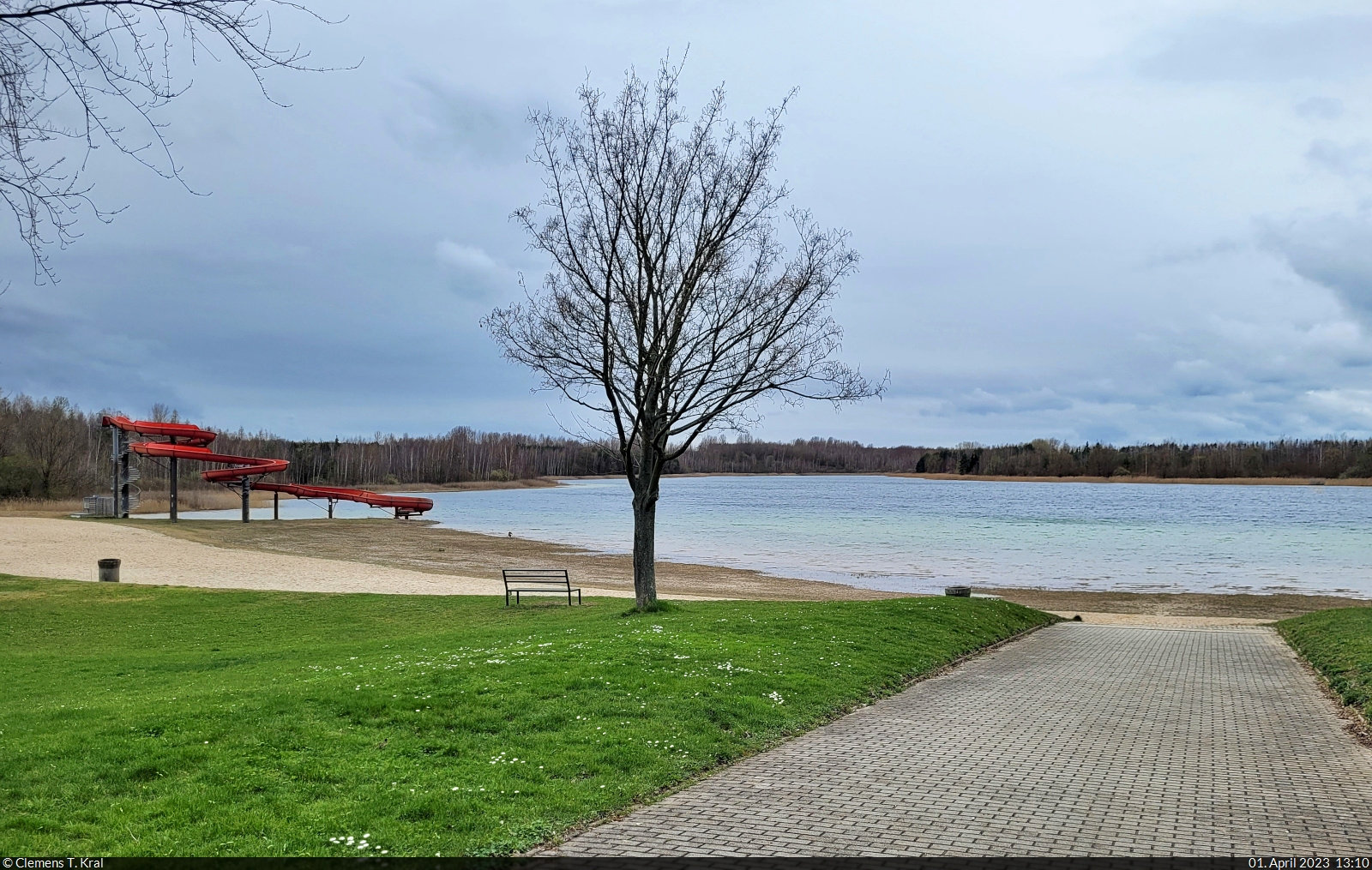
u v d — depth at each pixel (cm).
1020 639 2098
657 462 2277
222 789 750
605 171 2273
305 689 1105
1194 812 779
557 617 2353
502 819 725
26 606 2594
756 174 2300
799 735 1062
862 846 689
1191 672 1586
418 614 2531
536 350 2339
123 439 7438
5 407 9688
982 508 11775
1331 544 6259
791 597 3466
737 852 675
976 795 825
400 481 19662
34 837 648
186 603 2677
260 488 7950
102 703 1146
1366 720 1153
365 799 748
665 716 1044
